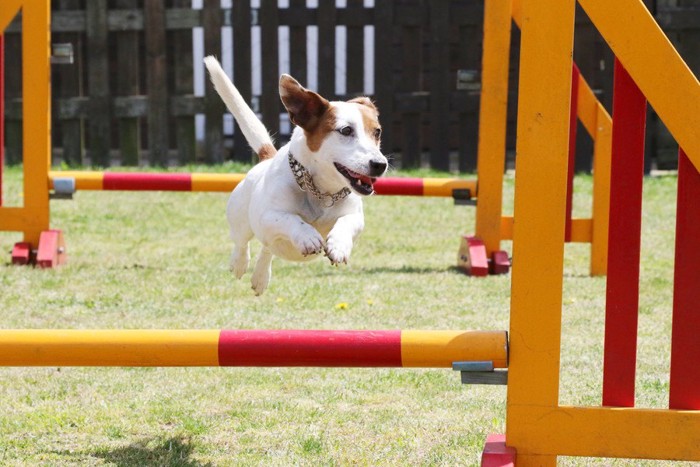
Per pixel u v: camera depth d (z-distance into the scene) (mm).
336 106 7738
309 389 8375
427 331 5961
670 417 5738
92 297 11609
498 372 5930
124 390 8312
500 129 13305
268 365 5965
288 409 7828
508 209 18297
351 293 11984
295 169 7805
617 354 5875
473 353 5828
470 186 13484
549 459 5855
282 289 12164
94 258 14023
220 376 8750
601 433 5793
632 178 5801
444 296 11875
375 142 7762
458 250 14586
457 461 6676
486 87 13234
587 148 22312
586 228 13523
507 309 11195
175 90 22453
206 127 22312
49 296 11609
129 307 11172
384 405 7965
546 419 5832
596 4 5691
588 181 21297
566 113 5660
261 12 21766
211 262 13828
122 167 22422
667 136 22500
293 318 10703
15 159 22672
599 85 23047
